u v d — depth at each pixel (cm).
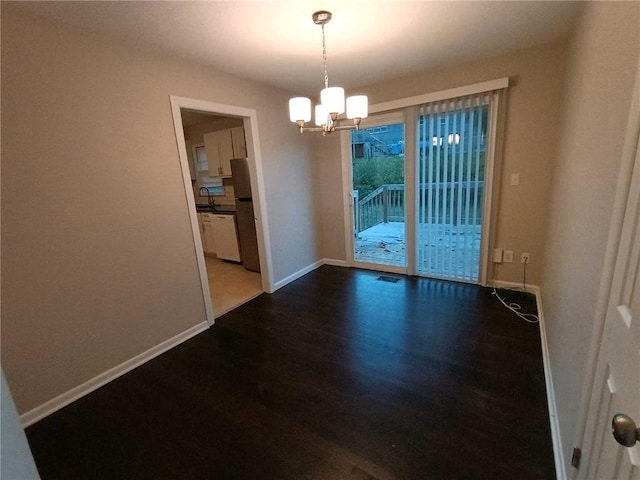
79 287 193
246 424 167
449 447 146
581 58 169
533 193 282
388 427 159
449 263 339
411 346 228
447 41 232
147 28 189
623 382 70
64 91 179
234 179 417
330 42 220
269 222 338
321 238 430
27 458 65
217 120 486
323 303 312
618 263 79
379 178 444
